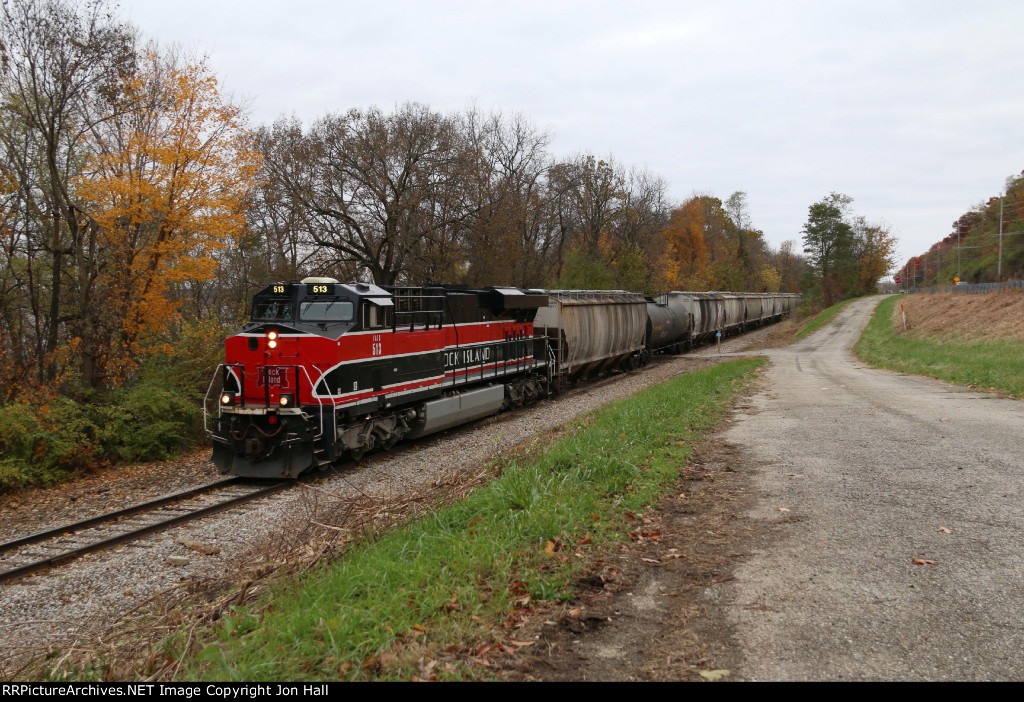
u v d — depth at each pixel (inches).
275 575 268.4
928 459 393.4
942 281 3934.5
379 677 172.7
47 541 383.2
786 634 192.1
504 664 180.7
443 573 234.4
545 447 476.4
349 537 297.0
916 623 194.7
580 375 1081.4
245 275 1240.2
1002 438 446.0
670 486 358.6
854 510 301.9
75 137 764.0
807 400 690.2
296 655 185.5
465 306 732.7
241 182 750.5
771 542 268.2
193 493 473.4
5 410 547.5
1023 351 960.9
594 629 202.2
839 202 3496.6
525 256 1852.9
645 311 1311.5
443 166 1459.2
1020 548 247.6
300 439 499.5
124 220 708.0
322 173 1362.0
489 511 307.6
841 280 3346.5
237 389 525.7
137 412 639.1
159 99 745.0
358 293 542.0
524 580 230.7
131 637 235.8
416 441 671.8
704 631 197.2
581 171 2175.2
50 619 278.8
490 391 757.3
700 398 695.7
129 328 708.0
